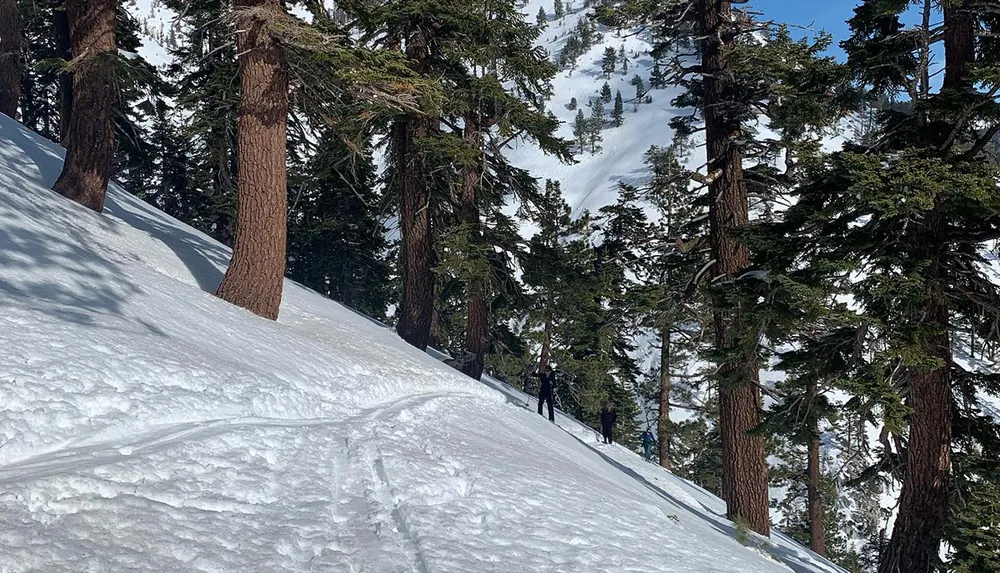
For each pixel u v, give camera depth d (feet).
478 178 64.59
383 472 17.49
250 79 38.88
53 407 15.60
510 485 19.71
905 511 32.40
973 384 34.30
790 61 33.24
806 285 30.42
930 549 31.48
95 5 42.98
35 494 11.64
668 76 44.27
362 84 39.50
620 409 119.44
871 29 33.17
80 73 43.80
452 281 82.23
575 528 17.28
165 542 11.30
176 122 95.04
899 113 32.27
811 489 75.05
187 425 17.85
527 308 75.61
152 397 18.28
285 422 21.03
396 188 72.95
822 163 31.19
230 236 95.25
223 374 22.65
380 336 52.49
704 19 42.16
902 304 29.04
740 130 41.98
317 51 36.88
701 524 31.53
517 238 69.00
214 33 44.65
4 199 34.55
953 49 31.45
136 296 29.07
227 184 59.41
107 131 46.03
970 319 34.12
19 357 17.07
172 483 13.79
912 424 32.27
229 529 12.44
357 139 54.54
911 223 30.42
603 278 79.20
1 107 69.67
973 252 32.50
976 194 25.55
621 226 76.13
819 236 32.01
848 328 33.81
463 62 62.64
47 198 40.47
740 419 41.14
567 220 87.45
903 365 30.17
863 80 32.27
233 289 38.96
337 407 26.03
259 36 38.45
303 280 122.11
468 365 64.95
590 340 94.63
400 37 58.59
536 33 60.59
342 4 43.04
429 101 40.68
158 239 48.42
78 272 28.71
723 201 42.04
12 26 69.62
